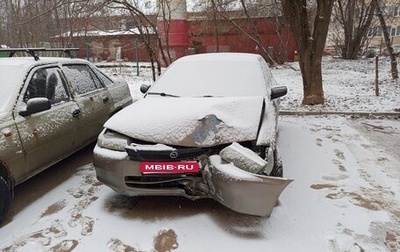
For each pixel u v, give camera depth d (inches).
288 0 327.6
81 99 187.3
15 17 572.7
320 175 171.9
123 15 455.5
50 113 161.5
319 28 327.3
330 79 584.1
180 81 182.9
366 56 1192.8
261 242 118.7
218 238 121.5
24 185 169.6
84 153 213.5
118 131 137.6
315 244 117.2
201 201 147.0
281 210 138.4
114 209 143.5
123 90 238.2
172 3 799.7
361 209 138.7
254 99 152.9
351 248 114.8
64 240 123.0
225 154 123.0
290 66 842.2
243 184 115.3
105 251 116.3
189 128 129.8
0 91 149.9
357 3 1056.8
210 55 206.8
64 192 161.0
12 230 130.7
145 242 120.6
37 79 164.2
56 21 531.8
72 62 196.2
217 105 143.5
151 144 132.8
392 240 119.0
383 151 207.8
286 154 203.6
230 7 874.8
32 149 147.6
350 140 231.0
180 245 118.4
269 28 949.2
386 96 385.4
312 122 284.5
